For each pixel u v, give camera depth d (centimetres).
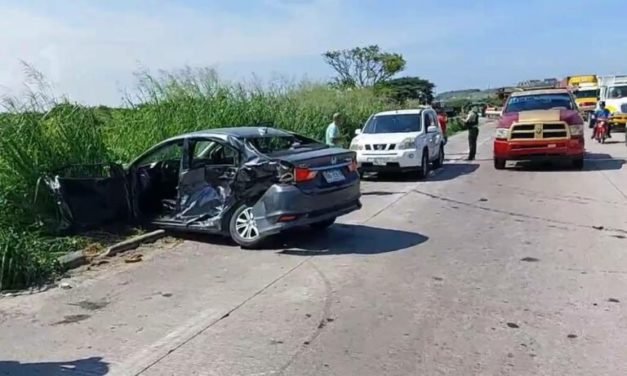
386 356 465
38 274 699
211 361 466
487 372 433
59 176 899
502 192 1298
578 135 1645
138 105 1513
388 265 723
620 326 511
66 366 466
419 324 529
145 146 1369
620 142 2645
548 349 469
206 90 1659
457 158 2164
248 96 1808
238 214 834
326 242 855
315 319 548
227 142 856
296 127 1944
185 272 722
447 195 1285
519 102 1808
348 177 872
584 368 436
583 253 752
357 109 2714
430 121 1777
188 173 888
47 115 1019
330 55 5650
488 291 613
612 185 1335
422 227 947
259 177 811
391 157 1562
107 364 468
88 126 1041
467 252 775
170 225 896
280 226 795
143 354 484
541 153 1661
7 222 851
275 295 621
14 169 901
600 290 606
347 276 682
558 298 585
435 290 621
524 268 693
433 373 434
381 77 5694
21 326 555
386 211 1103
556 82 4012
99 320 565
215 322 549
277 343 496
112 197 924
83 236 882
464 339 493
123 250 830
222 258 784
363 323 535
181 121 1465
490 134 3825
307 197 802
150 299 622
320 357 467
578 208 1068
